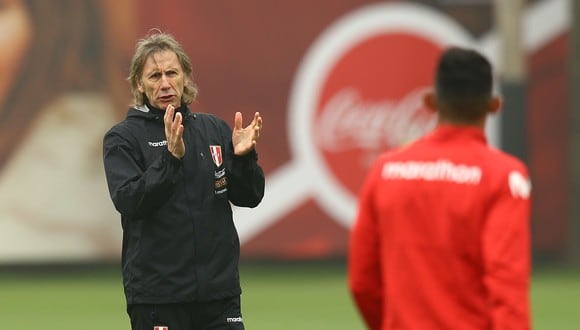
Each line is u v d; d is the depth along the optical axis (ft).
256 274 219.00
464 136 51.29
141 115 69.82
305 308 169.68
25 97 204.85
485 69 51.57
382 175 51.75
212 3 211.00
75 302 178.81
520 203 49.34
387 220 51.11
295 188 214.69
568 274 216.33
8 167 204.44
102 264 213.46
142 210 66.49
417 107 217.97
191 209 68.18
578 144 220.43
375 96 216.74
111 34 206.90
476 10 219.61
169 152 65.72
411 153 51.52
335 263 221.87
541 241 221.25
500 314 47.83
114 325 152.35
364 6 216.33
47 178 205.77
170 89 69.46
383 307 52.47
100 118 207.00
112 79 207.00
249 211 212.84
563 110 220.84
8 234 205.16
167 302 67.92
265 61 213.25
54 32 205.57
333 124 215.72
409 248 50.47
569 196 221.05
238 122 69.72
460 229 49.83
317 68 214.90
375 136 216.74
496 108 52.54
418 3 217.77
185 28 210.18
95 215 207.51
